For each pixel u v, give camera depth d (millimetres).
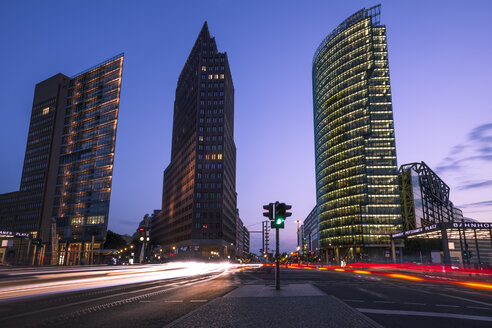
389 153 129000
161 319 9320
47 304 12711
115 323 8781
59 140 147250
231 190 154875
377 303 12430
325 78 155750
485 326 8234
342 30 149750
